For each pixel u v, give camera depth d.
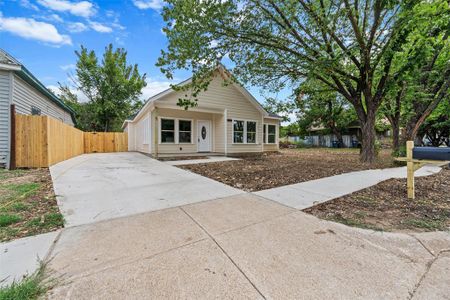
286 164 8.77
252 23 6.21
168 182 5.34
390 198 4.03
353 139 25.31
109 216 3.07
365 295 1.59
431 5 5.50
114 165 8.24
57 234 2.50
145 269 1.87
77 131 12.86
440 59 7.97
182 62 6.28
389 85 7.66
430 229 2.72
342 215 3.19
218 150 12.91
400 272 1.87
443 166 7.81
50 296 1.53
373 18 6.71
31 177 5.61
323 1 6.34
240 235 2.53
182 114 12.00
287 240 2.42
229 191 4.53
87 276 1.76
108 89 22.97
